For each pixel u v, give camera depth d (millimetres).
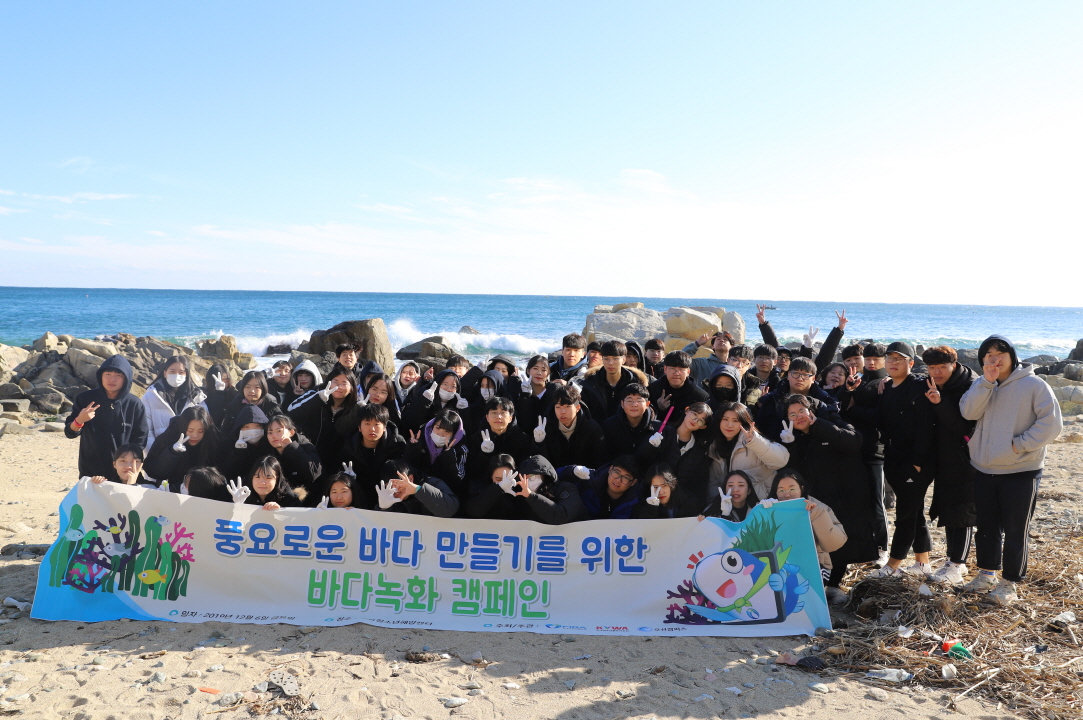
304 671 4469
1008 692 4211
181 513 5473
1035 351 41281
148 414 6555
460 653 4801
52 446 13047
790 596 5156
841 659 4645
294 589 5414
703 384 7996
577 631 5164
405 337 37562
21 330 42125
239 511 5477
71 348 19734
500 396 6840
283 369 7535
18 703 4012
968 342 48312
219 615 5301
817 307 154125
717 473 5840
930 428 5684
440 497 5477
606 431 6375
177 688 4223
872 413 6125
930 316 105688
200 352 23531
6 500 8797
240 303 86562
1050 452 11141
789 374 6262
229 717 3941
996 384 5355
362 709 4035
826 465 5707
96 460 6152
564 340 8242
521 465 5543
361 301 106125
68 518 5449
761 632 5066
